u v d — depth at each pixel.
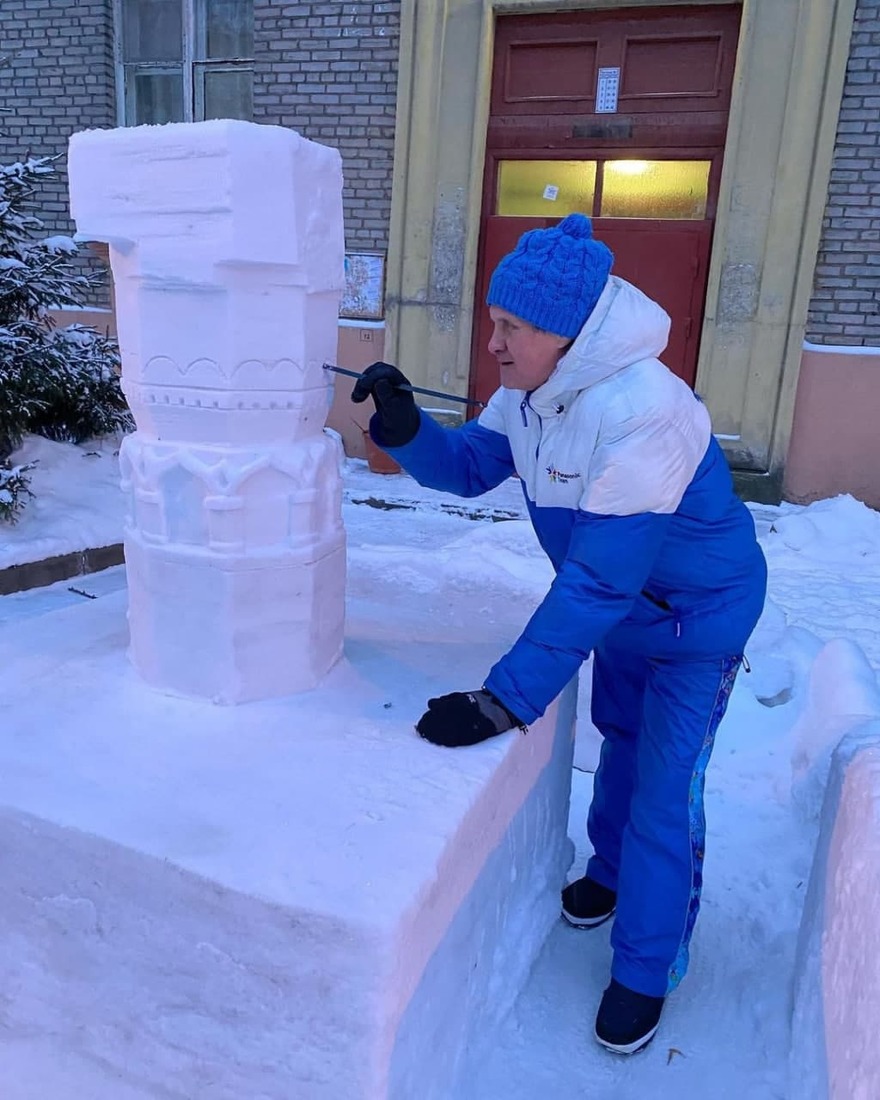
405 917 1.13
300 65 6.34
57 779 1.38
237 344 1.46
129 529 1.66
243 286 1.44
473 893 1.45
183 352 1.48
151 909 1.24
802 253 5.59
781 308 5.70
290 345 1.51
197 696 1.63
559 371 1.39
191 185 1.38
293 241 1.44
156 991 1.27
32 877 1.32
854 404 5.72
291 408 1.55
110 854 1.24
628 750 1.89
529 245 1.40
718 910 2.07
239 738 1.52
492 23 5.91
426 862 1.22
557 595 1.41
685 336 6.04
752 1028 1.74
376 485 6.04
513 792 1.62
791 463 5.93
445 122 6.11
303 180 1.44
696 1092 1.58
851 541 5.03
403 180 6.25
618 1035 1.63
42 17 7.08
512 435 1.65
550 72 5.99
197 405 1.50
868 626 3.83
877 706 2.43
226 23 6.98
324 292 1.56
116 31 7.09
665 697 1.64
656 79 5.79
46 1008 1.37
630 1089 1.58
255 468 1.52
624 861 1.69
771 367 5.79
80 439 5.03
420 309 6.45
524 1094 1.56
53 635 1.96
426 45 5.99
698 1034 1.72
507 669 1.47
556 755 1.93
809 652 3.04
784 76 5.41
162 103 7.34
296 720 1.59
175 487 1.54
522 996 1.78
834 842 1.60
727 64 5.63
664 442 1.35
